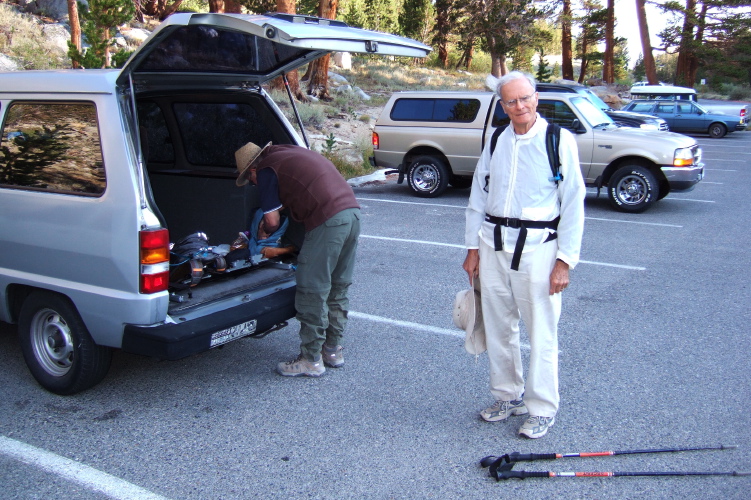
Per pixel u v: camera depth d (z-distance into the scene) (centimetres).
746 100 4600
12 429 375
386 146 1195
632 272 715
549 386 362
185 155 541
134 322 371
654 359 484
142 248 363
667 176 1023
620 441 370
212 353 490
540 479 333
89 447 358
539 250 345
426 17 4097
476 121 1110
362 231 902
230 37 390
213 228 526
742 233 912
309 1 2484
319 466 343
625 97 3812
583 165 1078
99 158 372
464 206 1095
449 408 408
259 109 489
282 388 432
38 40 2064
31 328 416
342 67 3042
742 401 418
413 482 330
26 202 399
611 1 4228
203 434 373
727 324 557
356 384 439
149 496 316
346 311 459
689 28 4306
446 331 536
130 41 2280
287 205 415
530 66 4506
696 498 318
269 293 440
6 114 412
